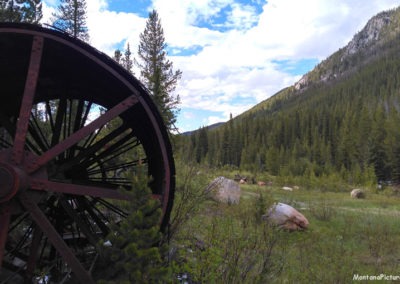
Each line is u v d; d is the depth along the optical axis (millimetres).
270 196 13375
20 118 4809
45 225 4852
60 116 7145
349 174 61312
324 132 113688
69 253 4855
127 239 4027
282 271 7270
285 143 116000
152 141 6457
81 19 26062
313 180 44844
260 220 10820
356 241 12023
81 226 6410
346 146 83938
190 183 8836
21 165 4762
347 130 92375
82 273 4832
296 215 12250
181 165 10008
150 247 4227
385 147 68375
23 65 6062
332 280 7559
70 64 5938
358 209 22391
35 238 6055
